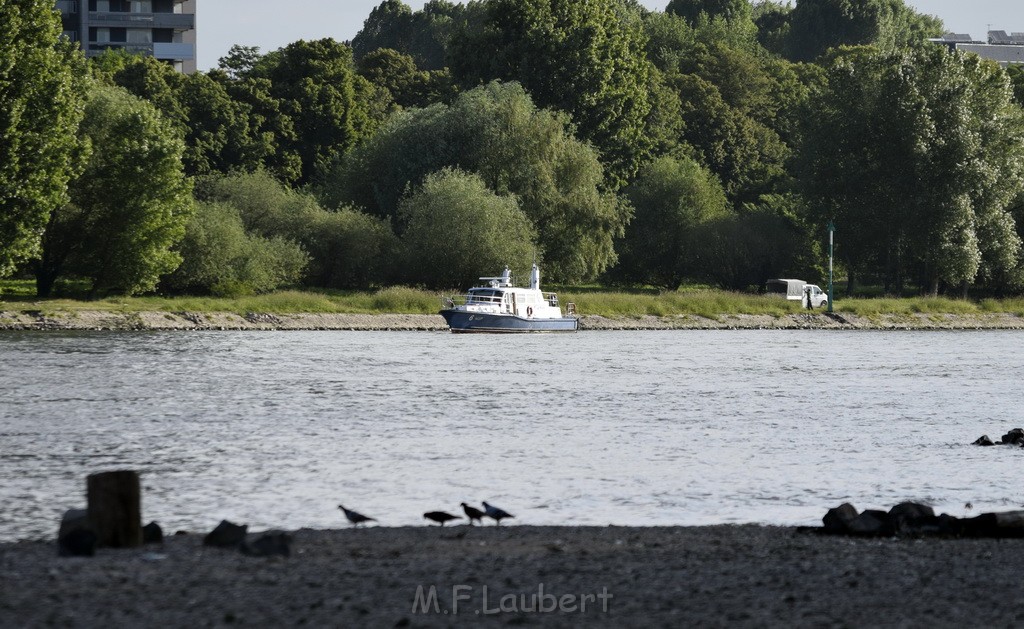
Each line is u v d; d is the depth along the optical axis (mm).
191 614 38000
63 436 94750
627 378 154250
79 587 41344
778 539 55781
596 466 84938
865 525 56625
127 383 134750
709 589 43281
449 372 158375
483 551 50969
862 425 109812
